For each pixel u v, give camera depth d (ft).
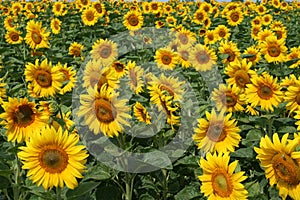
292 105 6.58
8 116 5.09
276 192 5.59
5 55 14.12
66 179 4.47
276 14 28.58
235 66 8.14
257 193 5.29
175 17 24.64
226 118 5.93
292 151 4.61
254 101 6.90
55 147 4.50
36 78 7.03
